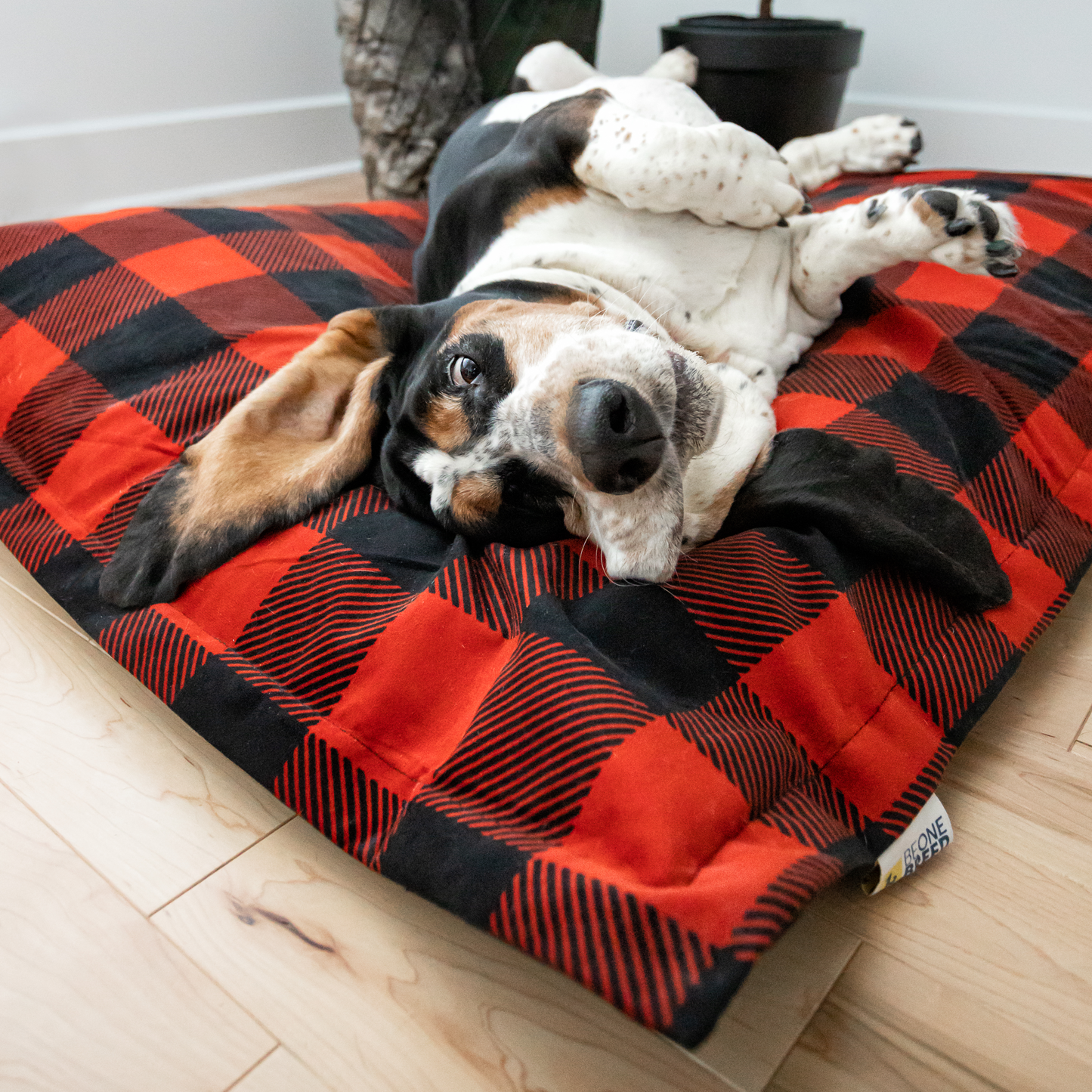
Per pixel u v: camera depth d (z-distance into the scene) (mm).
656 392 1270
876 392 1709
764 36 2791
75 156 3398
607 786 1064
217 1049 1070
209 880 1267
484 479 1369
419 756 1243
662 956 924
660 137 1729
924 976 1110
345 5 3061
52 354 1935
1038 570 1488
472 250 1966
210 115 3740
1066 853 1234
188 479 1540
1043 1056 1023
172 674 1397
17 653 1627
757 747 1137
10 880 1260
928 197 1640
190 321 1937
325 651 1340
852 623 1301
